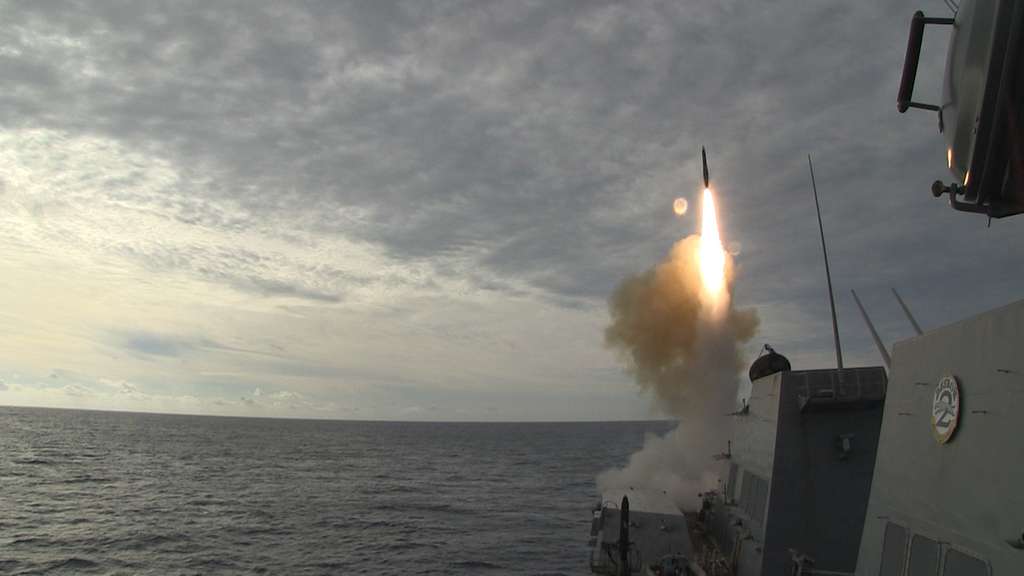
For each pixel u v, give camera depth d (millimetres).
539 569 41000
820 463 16906
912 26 9188
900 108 9570
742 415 23250
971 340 8406
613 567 22344
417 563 42031
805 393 17094
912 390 10188
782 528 16688
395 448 152750
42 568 38594
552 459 127625
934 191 8734
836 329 21125
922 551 9328
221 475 86250
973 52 8047
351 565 41156
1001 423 7535
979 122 7742
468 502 68250
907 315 17578
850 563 16125
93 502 60812
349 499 68375
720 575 20438
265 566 40281
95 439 144750
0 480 72625
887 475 10805
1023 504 6973
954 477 8547
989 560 7641
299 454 125938
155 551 43031
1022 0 7199
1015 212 8008
